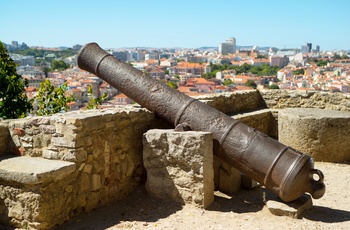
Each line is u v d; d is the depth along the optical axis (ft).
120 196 19.03
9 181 15.19
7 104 39.34
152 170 18.76
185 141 17.67
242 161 17.63
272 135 31.32
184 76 382.63
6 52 40.11
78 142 16.40
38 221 14.96
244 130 18.01
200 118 18.74
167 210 17.65
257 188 21.13
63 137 16.46
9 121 17.72
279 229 15.60
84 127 16.57
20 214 15.19
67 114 17.79
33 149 17.10
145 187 19.29
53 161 16.40
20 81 39.88
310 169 16.83
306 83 305.53
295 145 27.14
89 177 17.22
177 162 18.06
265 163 17.06
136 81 20.49
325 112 28.35
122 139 19.02
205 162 17.56
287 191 16.65
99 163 17.71
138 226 15.85
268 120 31.04
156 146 18.44
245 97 31.24
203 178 17.54
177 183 18.17
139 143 20.15
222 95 28.04
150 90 20.13
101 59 21.36
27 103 40.81
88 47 21.86
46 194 15.06
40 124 16.87
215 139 18.19
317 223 16.38
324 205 19.07
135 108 20.40
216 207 18.13
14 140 17.44
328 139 26.35
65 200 16.08
